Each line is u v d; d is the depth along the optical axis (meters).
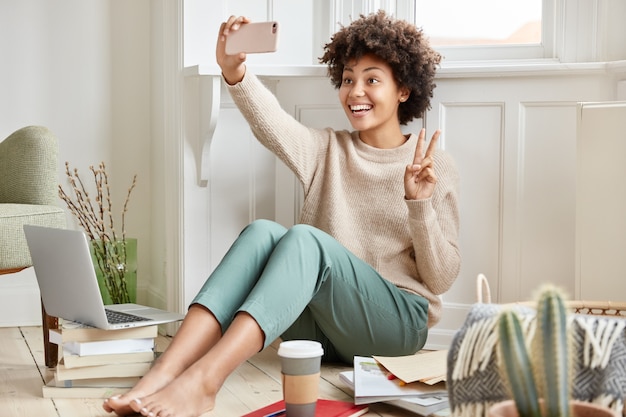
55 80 3.10
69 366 2.02
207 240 2.79
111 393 2.04
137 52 3.19
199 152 2.75
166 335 2.85
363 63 2.42
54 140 2.45
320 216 2.44
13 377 2.25
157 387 1.78
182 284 2.78
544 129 2.60
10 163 2.42
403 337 2.24
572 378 1.09
